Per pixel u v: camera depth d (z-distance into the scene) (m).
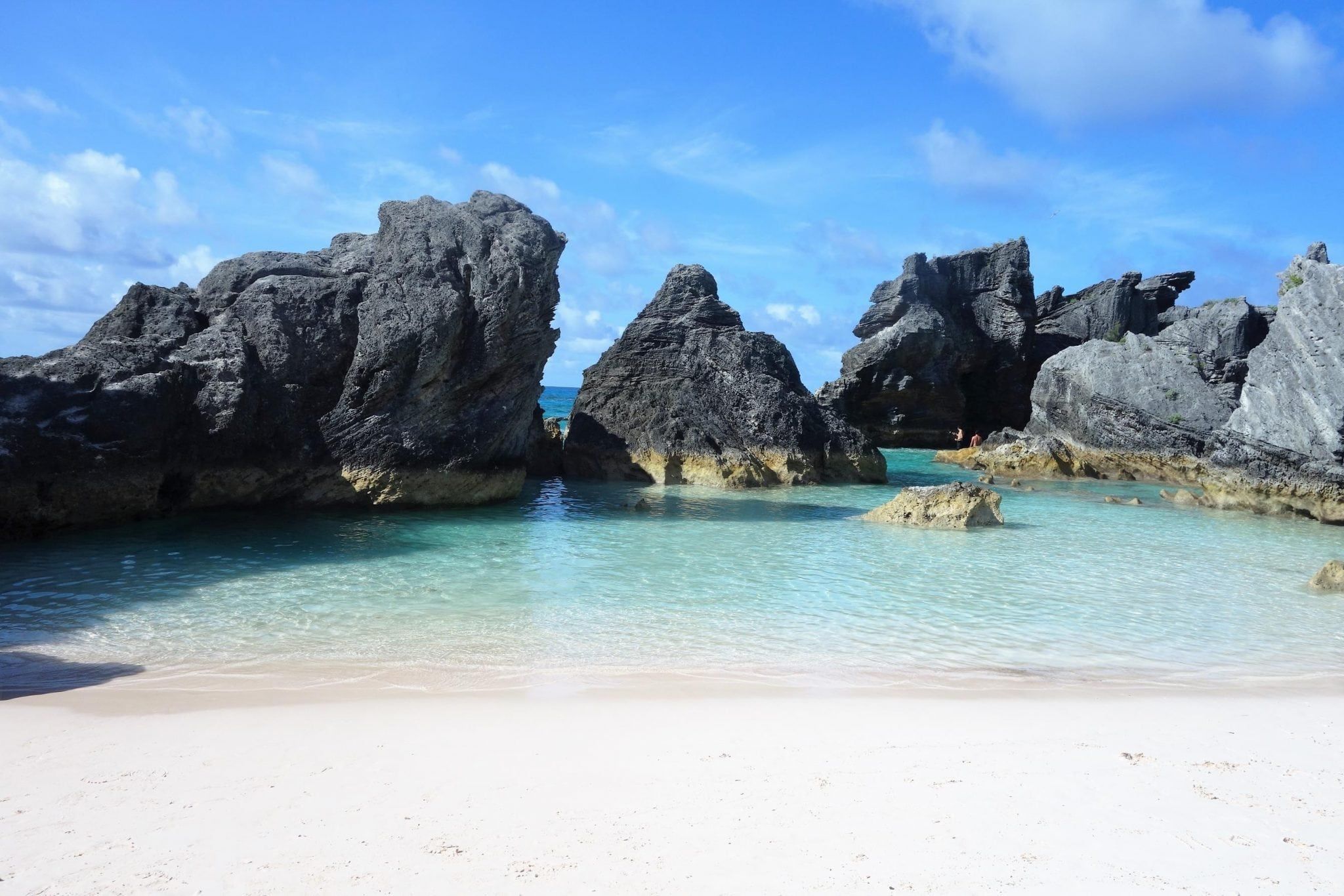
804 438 31.91
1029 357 57.12
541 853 5.19
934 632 11.76
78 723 7.62
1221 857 5.27
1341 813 5.98
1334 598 14.40
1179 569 16.73
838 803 5.98
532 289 22.48
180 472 19.02
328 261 22.75
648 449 31.02
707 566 15.94
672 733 7.52
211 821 5.62
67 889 4.73
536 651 10.39
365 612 12.08
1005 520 23.53
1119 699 8.93
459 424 22.22
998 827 5.61
